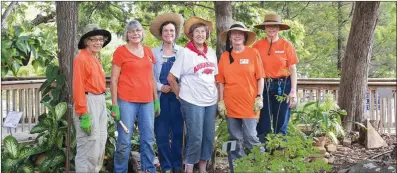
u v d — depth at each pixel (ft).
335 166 18.56
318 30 47.26
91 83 14.03
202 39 14.93
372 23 24.26
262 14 35.50
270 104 16.38
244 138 15.47
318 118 21.74
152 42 38.40
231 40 15.34
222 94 15.57
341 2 46.91
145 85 14.92
